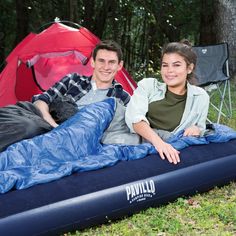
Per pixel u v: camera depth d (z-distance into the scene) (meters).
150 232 3.04
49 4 12.16
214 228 3.09
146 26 13.78
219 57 6.64
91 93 4.54
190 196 3.64
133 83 6.07
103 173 3.26
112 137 3.83
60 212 2.95
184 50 3.79
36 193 2.95
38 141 3.45
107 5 12.63
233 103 7.73
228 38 9.58
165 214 3.32
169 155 3.54
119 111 3.94
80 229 3.10
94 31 13.00
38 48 5.64
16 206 2.83
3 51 12.71
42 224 2.87
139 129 3.74
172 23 14.34
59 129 3.65
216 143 3.90
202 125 3.97
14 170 3.14
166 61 3.80
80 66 6.29
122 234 3.05
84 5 12.50
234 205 3.42
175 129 3.95
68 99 4.46
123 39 13.71
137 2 12.18
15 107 4.00
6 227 2.75
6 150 3.39
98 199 3.10
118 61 4.49
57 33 5.77
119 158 3.46
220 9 9.67
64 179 3.12
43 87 6.12
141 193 3.29
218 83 6.83
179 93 3.90
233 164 3.81
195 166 3.60
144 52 14.22
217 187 3.80
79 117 3.75
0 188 2.90
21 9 11.91
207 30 13.13
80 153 3.51
